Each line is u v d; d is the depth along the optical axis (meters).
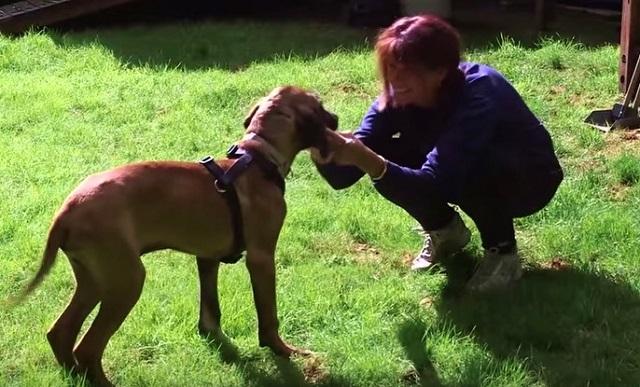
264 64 8.38
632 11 6.86
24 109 7.16
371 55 8.45
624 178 5.57
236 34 9.88
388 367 3.60
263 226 3.53
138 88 7.68
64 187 5.61
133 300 3.29
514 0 11.34
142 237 3.31
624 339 3.81
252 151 3.53
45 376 3.42
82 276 3.34
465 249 4.67
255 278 3.57
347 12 10.95
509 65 7.84
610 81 7.39
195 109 7.12
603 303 4.09
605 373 3.53
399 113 4.21
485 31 9.75
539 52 8.09
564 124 6.49
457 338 3.82
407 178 3.85
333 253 4.75
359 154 3.69
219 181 3.44
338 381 3.54
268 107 3.59
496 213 4.23
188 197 3.37
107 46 9.15
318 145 3.59
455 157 3.91
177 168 3.40
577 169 5.77
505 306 4.09
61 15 10.12
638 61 6.50
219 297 4.11
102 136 6.59
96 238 3.18
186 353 3.72
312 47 9.10
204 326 3.86
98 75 8.13
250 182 3.50
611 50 8.30
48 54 8.80
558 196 5.19
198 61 8.66
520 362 3.63
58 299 4.20
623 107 6.50
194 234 3.42
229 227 3.47
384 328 3.92
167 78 7.94
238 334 3.91
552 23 10.02
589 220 4.91
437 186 3.91
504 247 4.31
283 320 3.98
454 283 4.34
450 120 3.96
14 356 3.71
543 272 4.45
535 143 4.16
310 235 4.91
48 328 3.72
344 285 4.34
